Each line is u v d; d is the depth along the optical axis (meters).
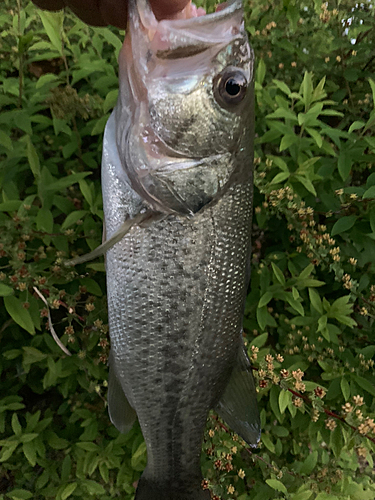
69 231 0.27
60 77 0.28
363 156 0.27
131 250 0.21
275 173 0.30
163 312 0.22
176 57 0.18
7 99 0.28
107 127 0.22
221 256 0.22
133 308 0.22
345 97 0.32
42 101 0.29
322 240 0.28
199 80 0.19
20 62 0.27
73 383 0.33
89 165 0.30
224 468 0.28
